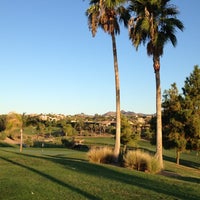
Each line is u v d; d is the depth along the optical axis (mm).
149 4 24969
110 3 25641
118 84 27125
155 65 25547
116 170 17875
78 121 149250
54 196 10586
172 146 33156
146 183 13727
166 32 25062
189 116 32375
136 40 25328
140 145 73062
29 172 15508
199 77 33844
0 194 10727
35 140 90562
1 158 21656
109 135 117062
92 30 27156
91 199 10320
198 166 35812
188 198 10961
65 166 18297
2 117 85688
